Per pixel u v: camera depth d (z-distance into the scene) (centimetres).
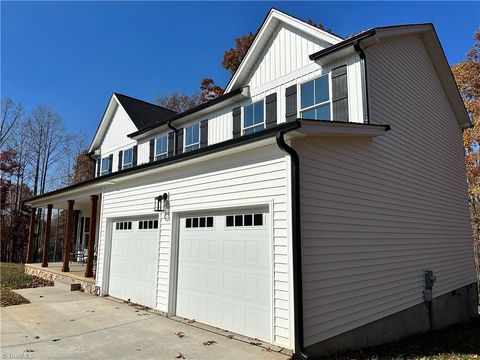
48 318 713
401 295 786
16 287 1156
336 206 607
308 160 562
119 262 970
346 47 738
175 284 757
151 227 862
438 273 989
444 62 1116
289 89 895
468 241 1267
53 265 1588
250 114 1018
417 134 959
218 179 673
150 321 691
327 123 553
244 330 584
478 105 1980
